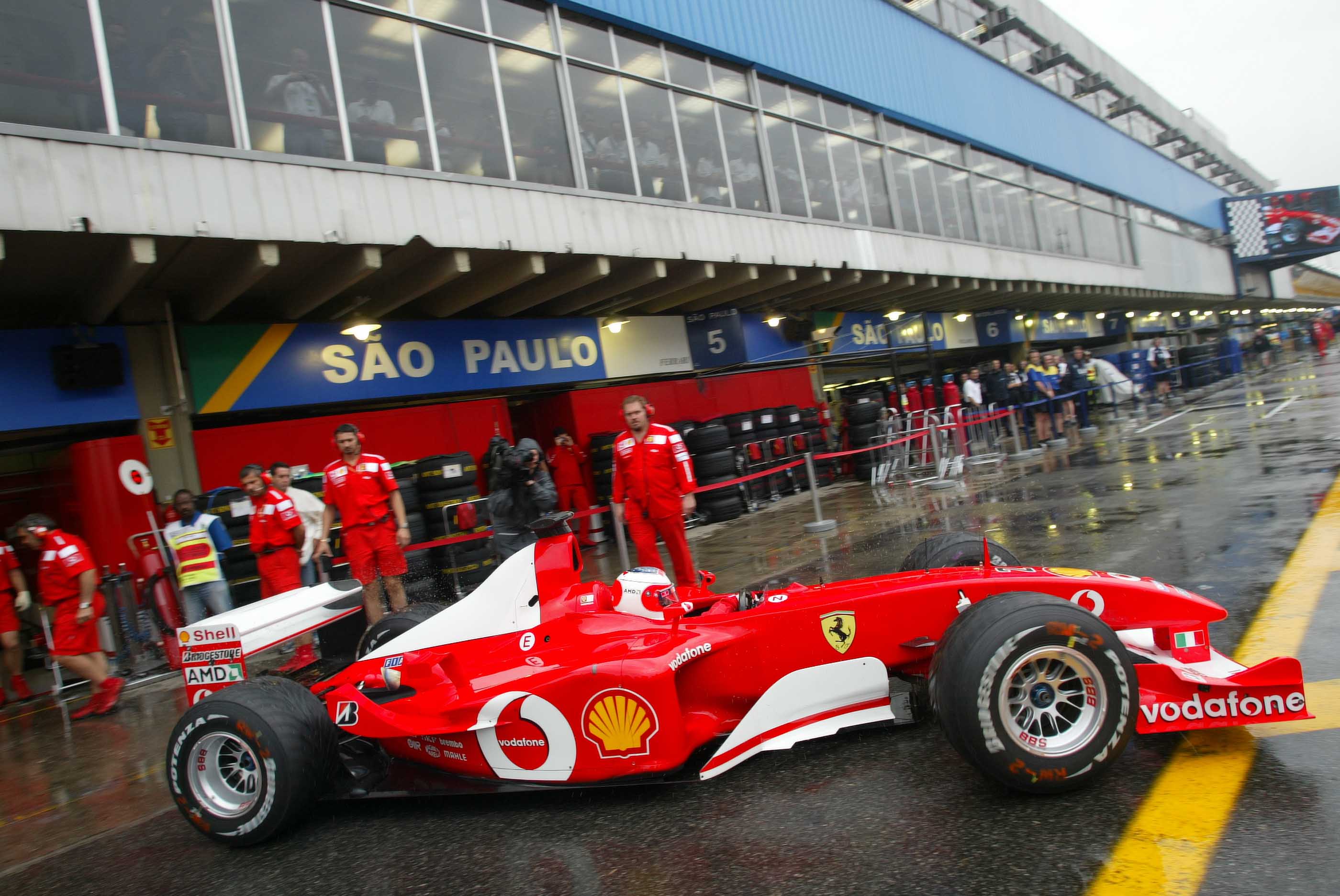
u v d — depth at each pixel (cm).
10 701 683
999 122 2072
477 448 1033
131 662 699
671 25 1151
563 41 1002
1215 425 1402
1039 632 256
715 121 1220
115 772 457
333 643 482
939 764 299
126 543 733
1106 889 213
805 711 320
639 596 383
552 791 325
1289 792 245
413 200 795
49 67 602
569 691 317
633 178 1064
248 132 701
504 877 273
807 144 1405
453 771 346
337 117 766
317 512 774
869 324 1791
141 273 648
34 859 354
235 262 730
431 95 849
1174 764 275
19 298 745
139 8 650
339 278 801
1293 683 268
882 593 325
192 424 846
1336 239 3825
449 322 1025
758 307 1479
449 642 380
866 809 276
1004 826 251
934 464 1334
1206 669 290
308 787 327
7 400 695
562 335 1156
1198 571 505
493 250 861
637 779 311
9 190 561
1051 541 661
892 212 1597
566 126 985
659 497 605
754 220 1195
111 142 611
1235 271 4003
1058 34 2641
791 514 1147
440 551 863
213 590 676
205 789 338
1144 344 3734
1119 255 2748
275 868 309
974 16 2136
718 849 267
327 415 955
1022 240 2122
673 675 311
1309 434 1057
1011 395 1638
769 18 1346
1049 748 260
